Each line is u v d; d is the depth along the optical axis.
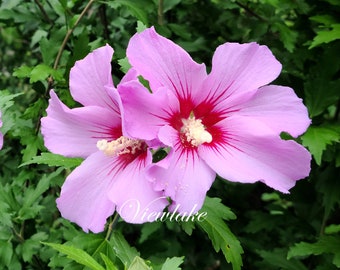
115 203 0.18
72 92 0.20
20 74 0.28
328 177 0.31
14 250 0.28
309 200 0.33
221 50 0.20
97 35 0.34
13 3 0.33
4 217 0.25
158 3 0.32
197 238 0.39
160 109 0.19
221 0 0.34
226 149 0.20
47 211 0.31
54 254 0.27
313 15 0.33
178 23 0.39
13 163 0.34
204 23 0.38
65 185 0.19
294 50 0.32
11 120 0.26
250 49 0.19
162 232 0.38
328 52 0.29
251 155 0.19
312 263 0.34
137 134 0.18
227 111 0.20
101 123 0.20
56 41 0.30
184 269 0.39
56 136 0.20
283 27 0.32
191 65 0.19
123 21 0.36
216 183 0.37
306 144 0.27
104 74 0.19
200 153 0.19
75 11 0.33
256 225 0.34
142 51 0.19
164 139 0.18
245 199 0.40
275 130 0.19
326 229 0.33
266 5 0.34
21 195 0.29
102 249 0.23
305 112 0.19
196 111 0.20
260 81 0.19
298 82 0.31
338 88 0.29
